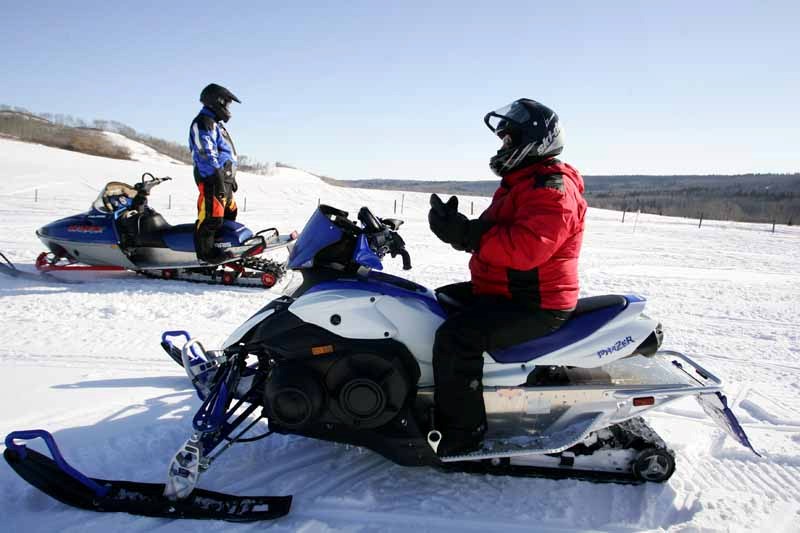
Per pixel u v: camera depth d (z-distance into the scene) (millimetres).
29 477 2326
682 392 2590
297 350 2543
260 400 2752
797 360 4633
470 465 2695
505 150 2549
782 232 20688
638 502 2559
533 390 2609
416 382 2607
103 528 2227
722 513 2465
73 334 4492
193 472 2363
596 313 2680
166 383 3635
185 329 4785
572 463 2715
